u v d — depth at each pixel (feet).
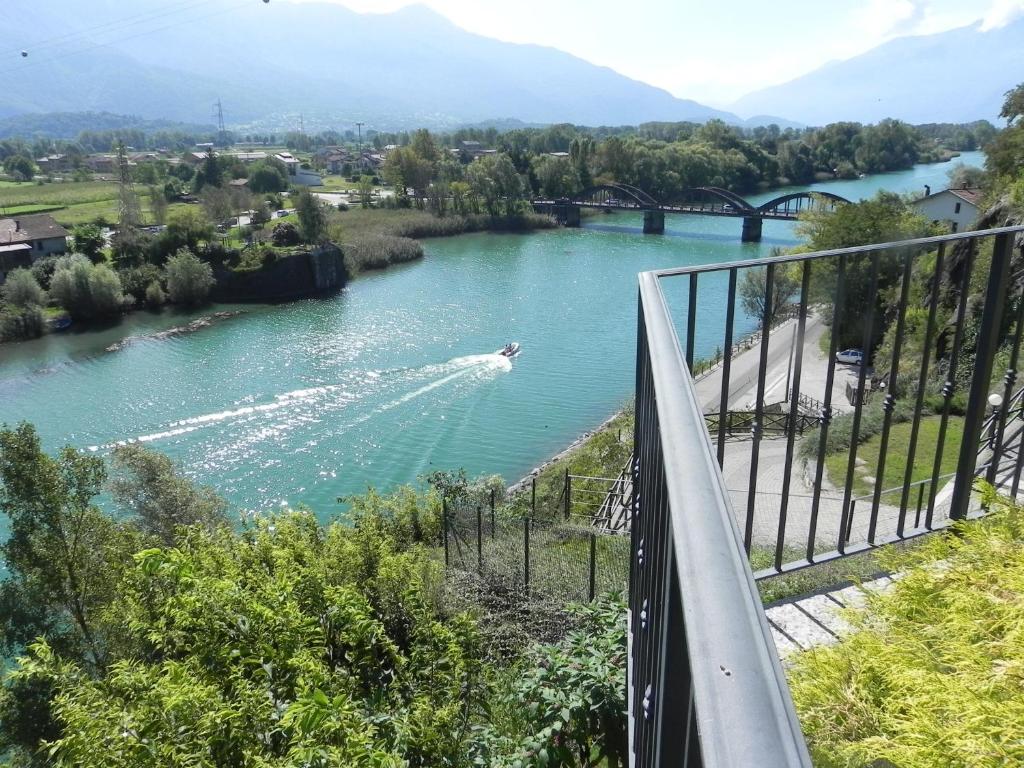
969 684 5.66
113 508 85.61
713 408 94.84
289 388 125.49
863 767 6.31
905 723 5.69
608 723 15.67
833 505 46.50
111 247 215.51
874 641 7.26
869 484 50.75
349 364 137.18
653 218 280.51
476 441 105.81
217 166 386.32
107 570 53.67
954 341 10.55
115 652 42.50
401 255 234.79
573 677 16.15
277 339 153.89
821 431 10.43
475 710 22.49
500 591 37.70
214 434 107.96
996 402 21.04
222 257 195.00
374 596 27.09
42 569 54.49
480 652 30.63
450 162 342.23
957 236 9.89
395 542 52.60
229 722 14.89
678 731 3.33
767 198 371.15
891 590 8.80
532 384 126.00
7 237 208.54
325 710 13.87
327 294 195.62
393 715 18.65
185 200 359.87
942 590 7.38
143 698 15.31
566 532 49.62
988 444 19.35
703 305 164.86
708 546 2.97
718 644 2.40
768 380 109.19
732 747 1.97
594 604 18.86
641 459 8.25
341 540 30.04
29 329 157.07
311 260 198.39
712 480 3.53
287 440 106.22
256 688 16.35
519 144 609.42
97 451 100.89
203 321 169.78
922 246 10.36
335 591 21.26
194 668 17.87
